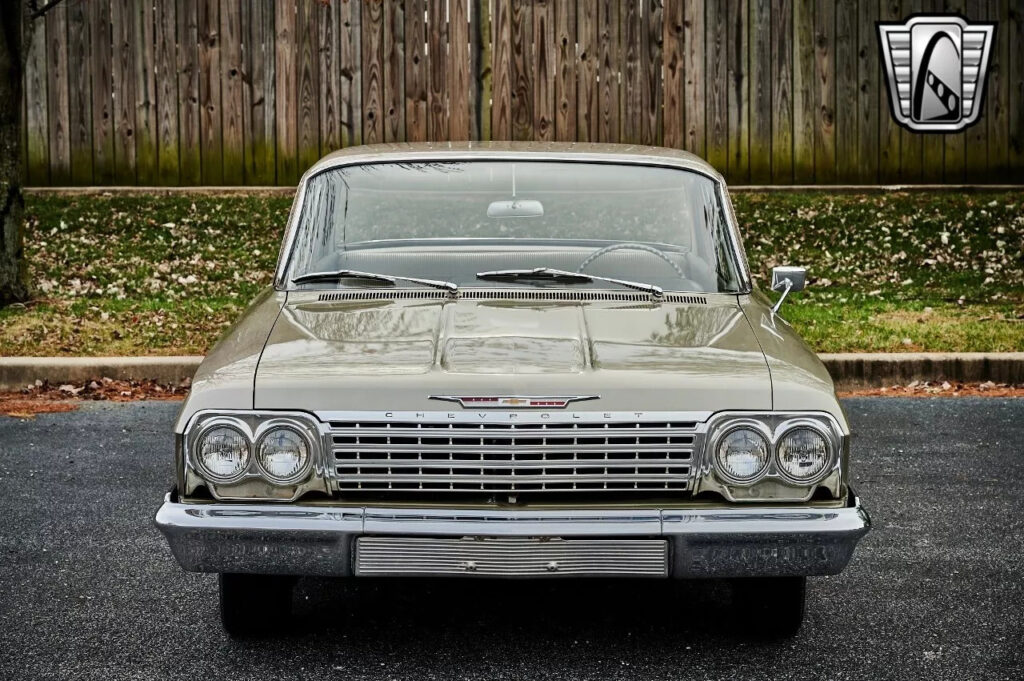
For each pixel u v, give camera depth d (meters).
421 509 3.74
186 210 12.99
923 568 5.05
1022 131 13.93
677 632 4.39
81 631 4.38
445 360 3.89
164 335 9.18
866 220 12.77
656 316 4.37
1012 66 13.88
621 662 4.11
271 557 3.75
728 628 4.43
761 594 4.19
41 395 8.27
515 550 3.72
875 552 5.25
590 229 5.01
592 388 3.74
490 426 3.72
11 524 5.61
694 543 3.73
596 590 4.83
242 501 3.77
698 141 13.80
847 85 13.81
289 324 4.27
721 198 5.05
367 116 13.70
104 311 9.86
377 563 3.75
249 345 4.09
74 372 8.43
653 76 13.71
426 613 4.58
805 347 4.30
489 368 3.82
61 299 10.30
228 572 3.79
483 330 4.15
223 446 3.74
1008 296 10.48
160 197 13.37
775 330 4.34
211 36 13.61
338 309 4.43
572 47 13.65
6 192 10.12
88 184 13.72
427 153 5.12
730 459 3.75
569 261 4.91
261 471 3.74
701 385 3.77
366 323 4.25
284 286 4.79
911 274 11.27
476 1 13.59
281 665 4.09
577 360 3.89
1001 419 7.64
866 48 13.78
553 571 3.73
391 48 13.64
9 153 10.14
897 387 8.55
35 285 10.73
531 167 5.08
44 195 13.38
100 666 4.07
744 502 3.77
